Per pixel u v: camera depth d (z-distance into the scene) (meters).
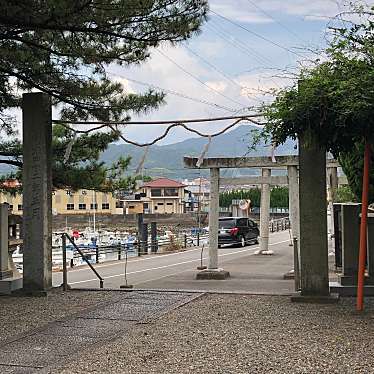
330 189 21.44
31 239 12.31
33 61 12.79
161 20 10.95
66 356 7.25
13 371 6.63
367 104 8.28
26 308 10.73
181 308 10.37
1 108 14.49
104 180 17.34
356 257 11.32
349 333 8.00
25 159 12.30
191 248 35.88
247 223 36.06
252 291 12.76
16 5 9.91
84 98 13.42
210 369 6.43
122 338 8.06
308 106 8.94
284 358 6.79
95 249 28.23
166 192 79.81
